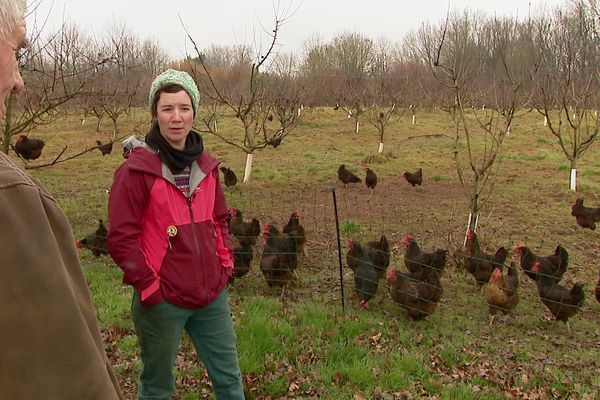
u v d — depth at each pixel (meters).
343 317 6.12
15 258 0.98
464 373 4.77
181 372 4.45
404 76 34.09
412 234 10.52
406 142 24.47
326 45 49.06
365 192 14.69
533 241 10.41
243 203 13.02
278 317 5.92
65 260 1.14
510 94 15.69
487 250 9.38
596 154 20.14
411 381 4.53
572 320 7.02
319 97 38.34
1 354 0.97
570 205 13.13
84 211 11.74
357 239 10.09
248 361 4.62
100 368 1.09
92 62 12.62
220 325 3.14
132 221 2.81
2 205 0.99
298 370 4.63
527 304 7.53
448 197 14.01
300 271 8.41
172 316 2.94
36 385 0.99
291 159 20.02
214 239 3.10
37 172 16.70
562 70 15.73
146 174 2.81
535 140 23.75
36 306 1.00
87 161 19.25
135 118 30.69
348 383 4.43
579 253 9.77
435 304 6.53
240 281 8.02
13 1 1.11
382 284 7.87
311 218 11.65
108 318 5.60
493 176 16.39
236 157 20.39
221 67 42.50
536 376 4.80
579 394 4.49
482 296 7.75
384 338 5.54
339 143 24.42
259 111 18.59
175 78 2.90
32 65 8.40
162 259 2.90
